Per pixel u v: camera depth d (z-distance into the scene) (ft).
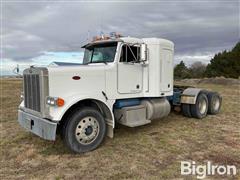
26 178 12.05
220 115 27.07
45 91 14.74
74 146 14.92
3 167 13.43
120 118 18.25
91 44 19.39
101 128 16.05
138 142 17.33
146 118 19.65
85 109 15.35
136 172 12.50
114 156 14.74
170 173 12.27
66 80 15.21
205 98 25.73
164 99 21.53
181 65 167.32
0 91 58.95
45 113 14.70
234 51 149.48
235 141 17.42
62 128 15.15
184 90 25.90
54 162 13.99
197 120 24.41
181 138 18.25
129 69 18.40
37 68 15.12
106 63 17.83
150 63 19.70
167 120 24.39
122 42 17.87
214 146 16.34
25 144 17.19
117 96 17.69
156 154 14.99
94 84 16.38
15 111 30.96
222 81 89.25
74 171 12.78
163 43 20.27
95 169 12.97
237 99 41.34
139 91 19.16
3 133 20.17
